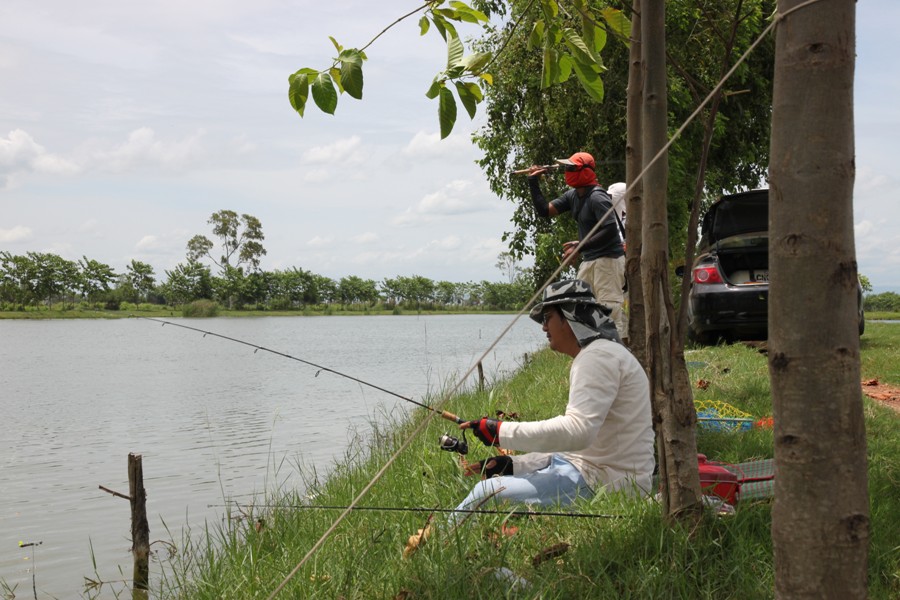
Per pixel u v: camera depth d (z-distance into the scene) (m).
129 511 7.94
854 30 2.05
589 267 6.89
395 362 27.17
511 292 139.88
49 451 11.89
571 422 3.87
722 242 11.28
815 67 2.03
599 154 14.28
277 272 129.25
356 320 97.19
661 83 3.49
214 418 14.82
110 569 6.05
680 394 3.53
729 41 3.51
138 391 20.33
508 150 15.55
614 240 6.85
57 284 108.06
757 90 14.68
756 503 3.82
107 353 38.38
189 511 7.70
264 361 31.36
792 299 2.07
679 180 13.59
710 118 3.49
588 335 4.01
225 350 39.97
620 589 3.20
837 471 2.06
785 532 2.13
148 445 12.16
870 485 4.32
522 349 29.22
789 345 2.09
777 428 2.14
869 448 5.39
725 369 9.12
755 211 11.24
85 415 15.92
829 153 2.03
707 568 3.30
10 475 10.04
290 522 5.34
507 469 4.36
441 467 5.59
